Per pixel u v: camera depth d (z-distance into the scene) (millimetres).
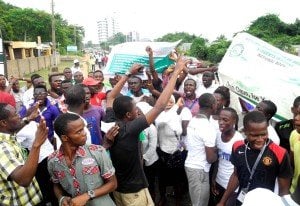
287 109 4402
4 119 3033
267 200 1553
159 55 6270
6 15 61125
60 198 2762
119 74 6242
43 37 64750
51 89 6562
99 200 2744
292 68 4629
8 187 2787
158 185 5324
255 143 2791
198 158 3969
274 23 34969
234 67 4949
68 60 60781
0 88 7613
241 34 5070
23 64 34188
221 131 3729
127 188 3225
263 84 4621
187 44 39469
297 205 1530
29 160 2539
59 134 2656
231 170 3734
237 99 5664
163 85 6172
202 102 4148
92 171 2688
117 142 3146
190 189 4086
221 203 3246
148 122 3174
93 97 5824
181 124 4805
